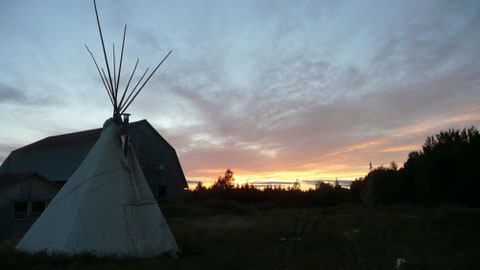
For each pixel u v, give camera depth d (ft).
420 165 102.94
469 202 86.79
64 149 107.65
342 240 36.55
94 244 29.89
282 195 145.89
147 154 109.91
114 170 35.09
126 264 25.89
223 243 41.04
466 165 89.20
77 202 31.99
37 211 66.33
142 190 36.29
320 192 141.79
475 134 93.15
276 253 32.50
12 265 23.62
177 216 86.69
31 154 117.50
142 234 32.65
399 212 79.97
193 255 33.88
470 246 36.24
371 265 24.20
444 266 25.89
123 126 38.34
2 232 59.00
